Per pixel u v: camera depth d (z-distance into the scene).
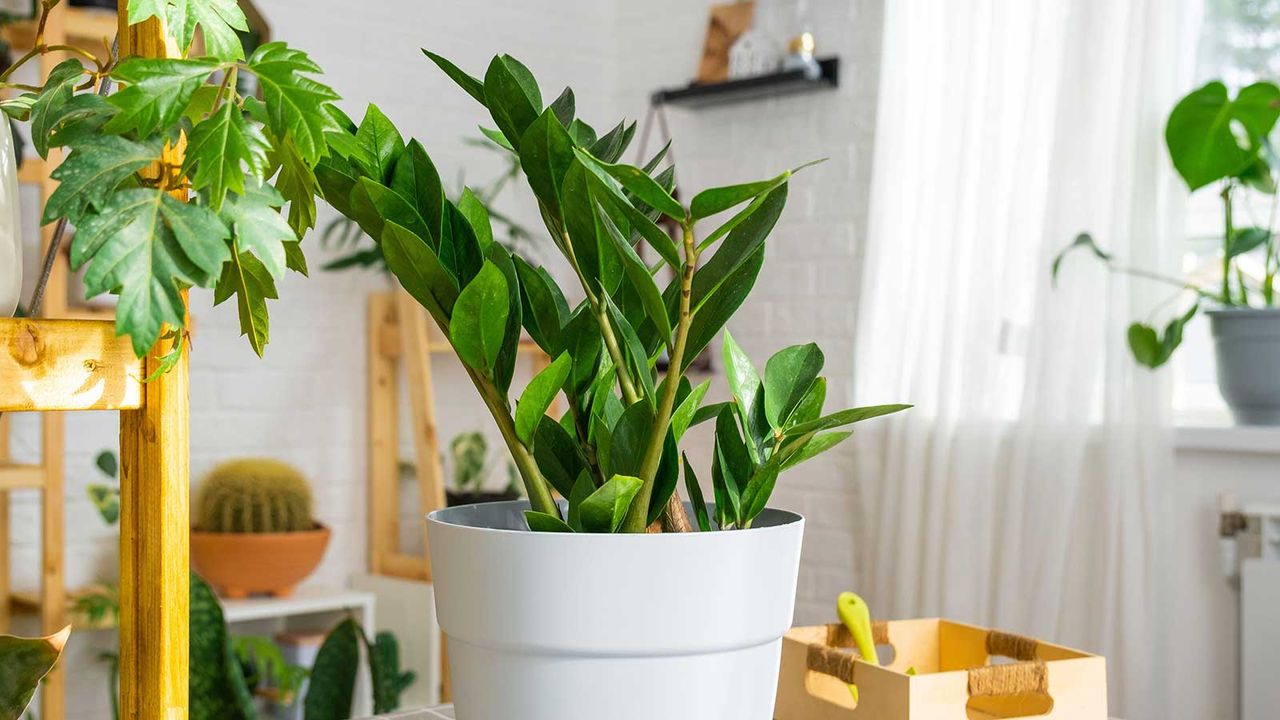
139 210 0.49
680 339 0.55
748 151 3.38
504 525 0.72
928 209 2.90
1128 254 2.58
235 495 2.77
